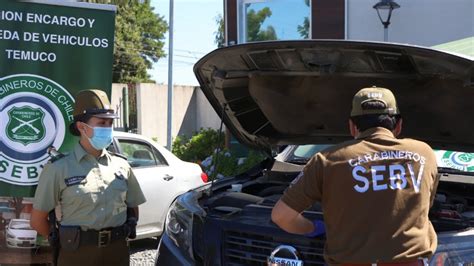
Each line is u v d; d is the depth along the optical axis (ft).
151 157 22.75
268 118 13.84
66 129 12.94
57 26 12.80
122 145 21.77
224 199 11.50
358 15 33.19
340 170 7.98
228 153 36.55
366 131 8.41
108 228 10.89
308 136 14.44
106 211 10.81
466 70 9.77
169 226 11.51
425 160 8.10
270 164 15.12
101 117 10.61
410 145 8.20
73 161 10.75
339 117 13.32
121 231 11.14
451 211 9.75
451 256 8.41
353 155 8.05
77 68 12.95
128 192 11.67
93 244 10.69
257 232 9.57
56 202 10.69
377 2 32.30
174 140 55.62
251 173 15.17
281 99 13.00
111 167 11.22
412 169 7.95
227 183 13.97
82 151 10.84
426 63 10.19
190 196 12.14
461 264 8.36
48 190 10.60
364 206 7.75
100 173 10.93
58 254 10.88
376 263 7.56
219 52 11.26
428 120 12.52
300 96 12.80
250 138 14.20
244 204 11.16
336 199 7.93
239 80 12.37
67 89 12.92
